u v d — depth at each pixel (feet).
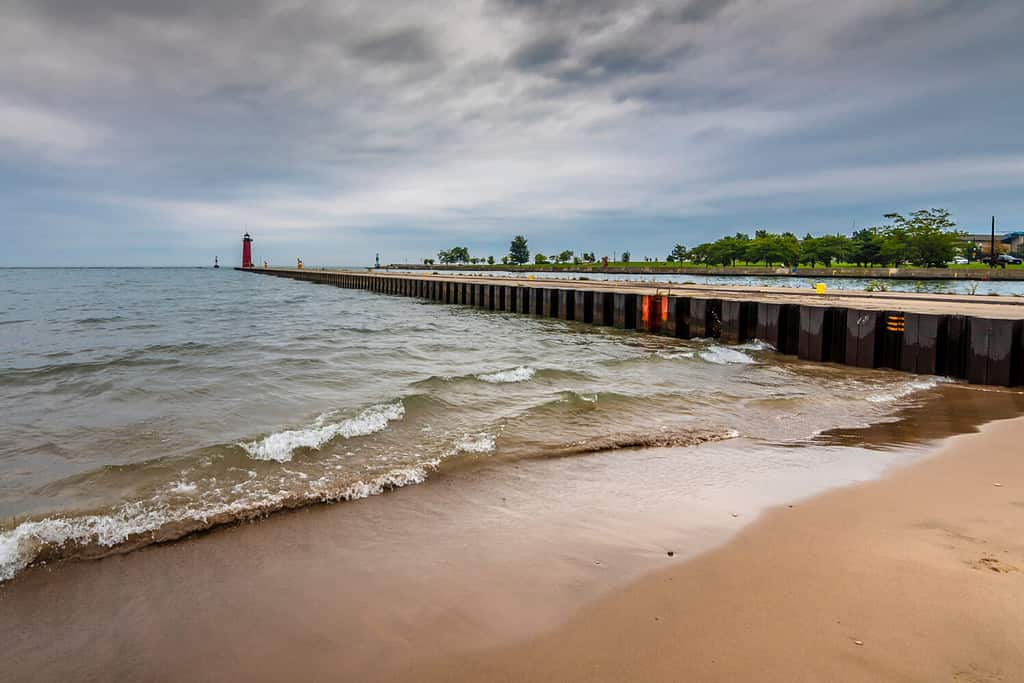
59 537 14.93
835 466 20.79
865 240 310.65
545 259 492.95
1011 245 354.95
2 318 87.92
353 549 14.33
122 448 23.16
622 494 18.10
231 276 468.75
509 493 18.31
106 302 134.41
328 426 25.52
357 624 10.96
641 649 9.71
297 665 9.77
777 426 27.35
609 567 13.00
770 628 10.14
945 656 9.05
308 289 227.40
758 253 352.69
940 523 14.96
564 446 23.71
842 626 10.09
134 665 9.93
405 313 106.93
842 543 13.80
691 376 42.16
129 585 12.67
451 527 15.62
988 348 38.75
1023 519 15.15
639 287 99.35
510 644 10.08
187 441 24.16
